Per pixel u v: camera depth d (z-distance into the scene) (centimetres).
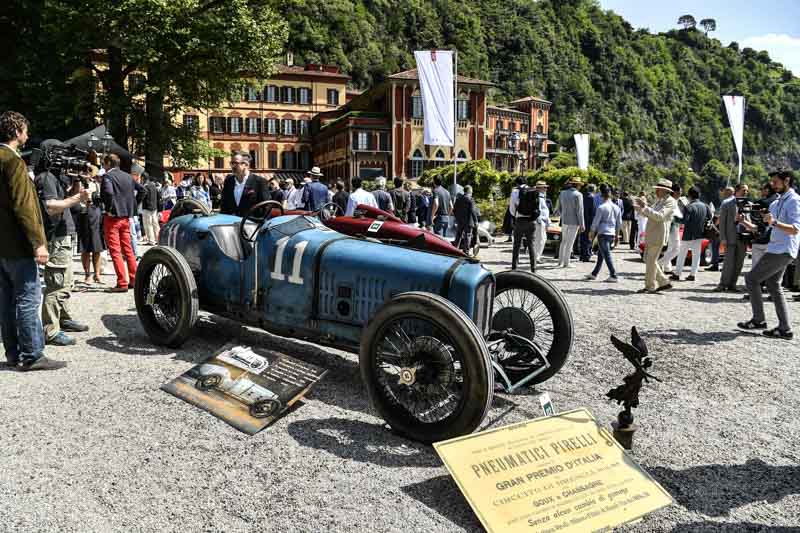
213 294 488
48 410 369
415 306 328
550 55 14725
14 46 2814
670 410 412
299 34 9344
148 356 484
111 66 2777
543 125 8850
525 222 1001
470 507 272
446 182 3594
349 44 10081
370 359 351
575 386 456
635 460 331
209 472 298
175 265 473
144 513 259
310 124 6856
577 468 290
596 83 16350
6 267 429
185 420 360
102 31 2394
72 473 292
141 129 2775
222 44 2561
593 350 565
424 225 1775
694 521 271
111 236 775
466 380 316
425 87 1677
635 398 337
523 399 423
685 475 315
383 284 385
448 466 272
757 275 654
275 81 6644
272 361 416
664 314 758
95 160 800
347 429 357
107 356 484
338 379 450
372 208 582
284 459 315
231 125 6469
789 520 272
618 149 15275
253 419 358
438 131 1686
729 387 467
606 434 317
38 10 2570
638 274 1152
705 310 796
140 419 359
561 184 2788
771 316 771
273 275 440
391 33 11706
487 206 2450
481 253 1476
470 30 13150
